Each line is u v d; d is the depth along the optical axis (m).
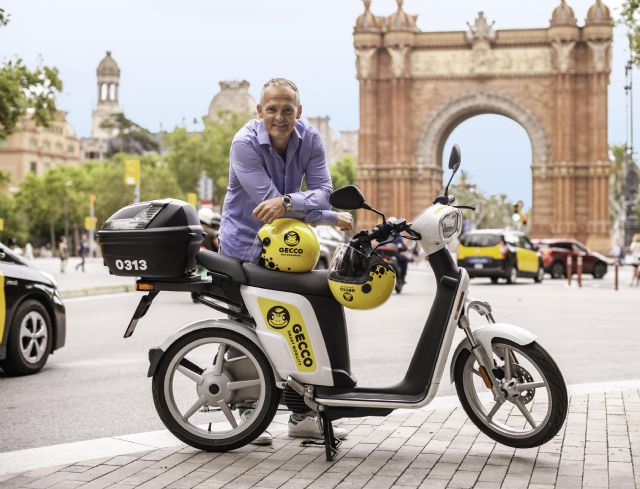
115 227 6.20
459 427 7.02
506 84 72.19
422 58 73.56
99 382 9.84
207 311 19.64
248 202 6.63
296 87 6.51
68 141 161.00
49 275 11.24
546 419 6.08
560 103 70.38
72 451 6.41
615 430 6.90
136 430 7.29
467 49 72.75
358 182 73.69
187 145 111.06
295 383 6.09
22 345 10.38
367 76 73.12
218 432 6.29
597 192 70.06
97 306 21.73
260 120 6.55
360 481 5.52
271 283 6.16
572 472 5.69
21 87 29.52
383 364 11.09
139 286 6.25
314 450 6.34
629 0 31.59
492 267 35.12
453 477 5.59
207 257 6.29
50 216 109.50
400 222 6.07
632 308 21.41
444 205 6.17
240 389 6.29
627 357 11.88
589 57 70.62
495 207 159.62
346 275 6.00
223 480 5.56
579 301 24.25
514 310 20.62
